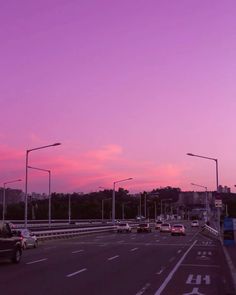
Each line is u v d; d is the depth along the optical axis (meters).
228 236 41.06
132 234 74.81
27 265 24.22
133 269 22.39
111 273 20.64
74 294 14.72
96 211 185.00
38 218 160.38
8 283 17.20
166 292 15.21
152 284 17.11
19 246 25.55
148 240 53.47
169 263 25.53
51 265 24.19
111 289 15.81
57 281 17.83
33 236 39.16
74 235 64.88
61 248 38.66
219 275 20.06
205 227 84.25
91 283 17.28
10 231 25.11
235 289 15.95
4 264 24.72
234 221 42.69
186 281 18.03
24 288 15.94
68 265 24.20
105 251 34.88
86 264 24.77
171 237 62.62
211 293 15.06
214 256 30.48
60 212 173.00
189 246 41.75
